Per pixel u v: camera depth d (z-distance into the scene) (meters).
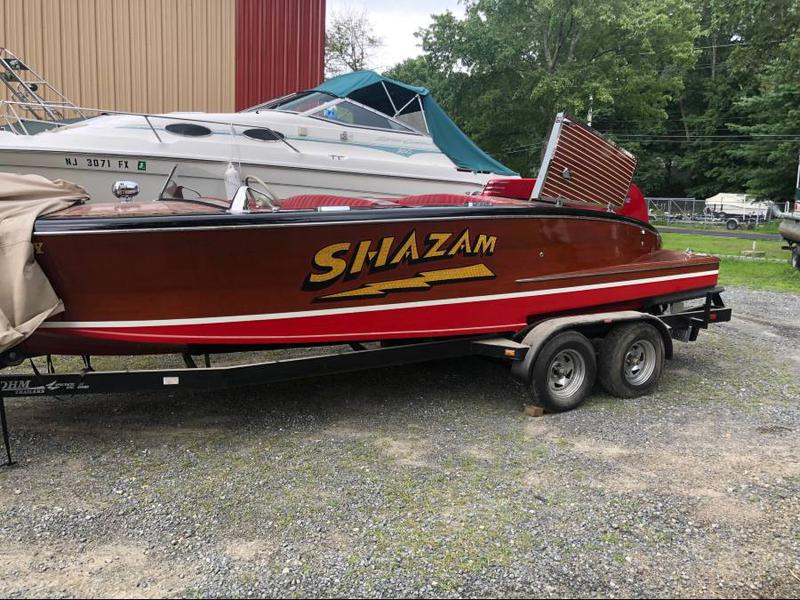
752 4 17.09
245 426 4.25
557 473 3.65
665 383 5.54
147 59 9.62
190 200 4.51
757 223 38.44
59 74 8.97
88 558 2.70
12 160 5.57
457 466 3.71
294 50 11.04
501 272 4.57
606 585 2.63
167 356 5.37
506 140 36.78
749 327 8.03
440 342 4.52
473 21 33.25
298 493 3.33
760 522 3.16
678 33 32.94
